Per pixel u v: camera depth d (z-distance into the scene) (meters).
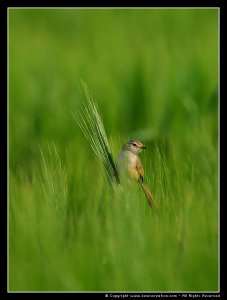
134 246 9.16
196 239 9.62
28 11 30.59
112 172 10.43
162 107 19.72
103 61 22.45
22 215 9.98
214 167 12.60
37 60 22.95
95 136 10.47
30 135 19.06
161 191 10.53
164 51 22.09
